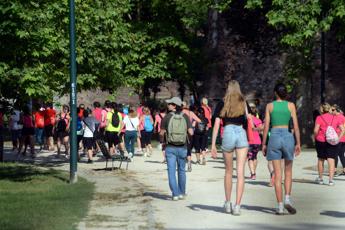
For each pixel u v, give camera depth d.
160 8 46.34
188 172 24.12
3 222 12.18
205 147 27.97
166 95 71.25
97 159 31.31
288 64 41.19
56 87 26.58
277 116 13.92
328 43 46.06
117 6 31.80
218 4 42.03
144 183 19.95
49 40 20.92
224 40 54.22
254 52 46.78
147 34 45.34
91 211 13.98
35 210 13.84
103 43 30.45
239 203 13.67
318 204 15.47
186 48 46.12
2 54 20.36
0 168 25.86
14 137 37.03
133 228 11.89
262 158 32.22
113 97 32.56
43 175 22.67
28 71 20.75
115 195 16.81
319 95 47.00
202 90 55.16
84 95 65.38
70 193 17.02
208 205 15.17
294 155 14.38
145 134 32.84
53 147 37.59
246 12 43.22
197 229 11.95
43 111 37.69
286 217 13.44
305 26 34.28
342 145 23.94
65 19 27.05
